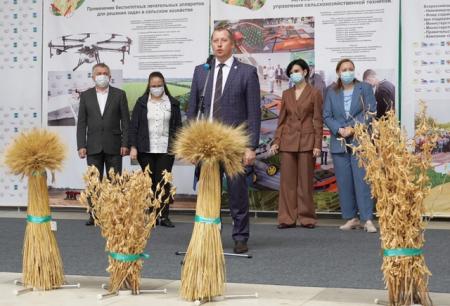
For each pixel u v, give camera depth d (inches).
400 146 143.4
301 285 176.1
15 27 349.4
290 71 301.7
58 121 345.4
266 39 320.5
